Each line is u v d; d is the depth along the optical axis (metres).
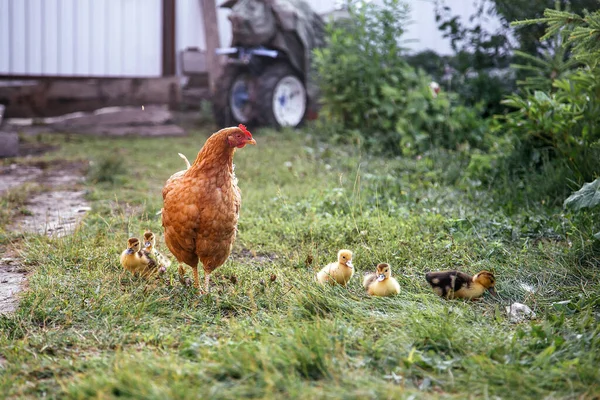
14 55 15.60
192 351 3.58
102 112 15.38
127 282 4.90
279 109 14.02
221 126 14.45
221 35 17.23
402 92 11.48
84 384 3.13
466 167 8.99
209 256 4.57
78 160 11.00
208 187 4.38
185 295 4.60
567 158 7.23
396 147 10.98
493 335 3.81
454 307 4.31
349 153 10.78
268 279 4.85
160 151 12.00
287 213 6.90
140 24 16.91
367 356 3.51
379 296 4.50
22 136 13.36
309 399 2.96
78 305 4.36
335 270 4.74
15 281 5.05
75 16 16.09
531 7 11.81
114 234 6.10
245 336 3.76
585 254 5.27
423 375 3.33
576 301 4.48
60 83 15.88
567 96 7.55
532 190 7.18
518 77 12.29
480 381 3.24
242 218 6.78
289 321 4.06
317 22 14.56
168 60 17.34
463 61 13.16
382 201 7.25
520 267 5.13
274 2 13.65
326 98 12.34
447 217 6.64
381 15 12.38
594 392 3.12
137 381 3.08
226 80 14.08
